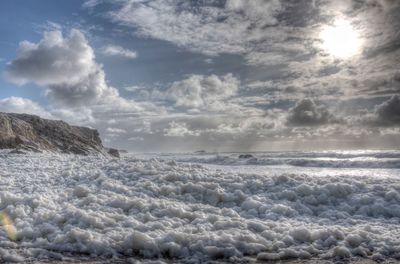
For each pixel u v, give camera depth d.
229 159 51.47
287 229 7.03
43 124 38.78
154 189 10.25
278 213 8.61
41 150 29.72
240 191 9.87
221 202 9.62
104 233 6.75
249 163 47.31
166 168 13.13
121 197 8.92
